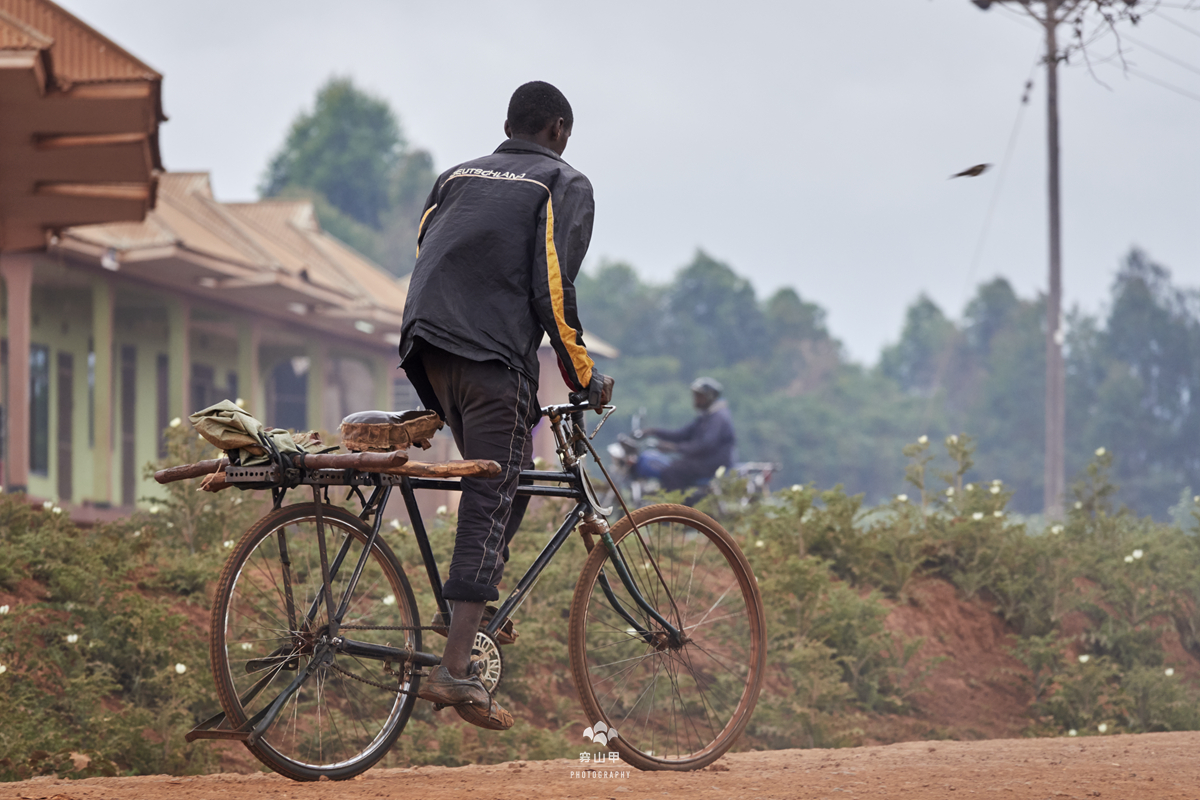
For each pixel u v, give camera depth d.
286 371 93.56
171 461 19.45
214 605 9.28
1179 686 20.14
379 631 10.37
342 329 78.06
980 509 23.73
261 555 10.35
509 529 10.55
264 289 64.31
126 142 35.78
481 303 9.55
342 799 8.52
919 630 21.17
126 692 15.05
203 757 14.05
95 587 15.91
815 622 19.23
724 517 24.53
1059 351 83.31
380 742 10.13
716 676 17.06
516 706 16.81
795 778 9.80
